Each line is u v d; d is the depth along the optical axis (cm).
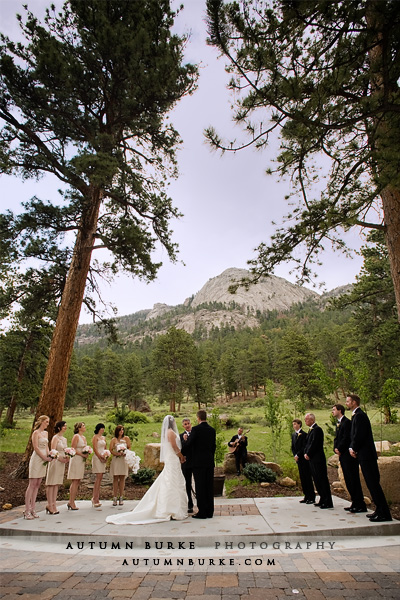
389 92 497
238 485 920
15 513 661
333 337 7119
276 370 8156
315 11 433
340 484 845
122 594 315
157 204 1204
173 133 1242
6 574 369
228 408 6228
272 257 673
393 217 659
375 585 320
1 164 984
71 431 2605
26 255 1117
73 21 977
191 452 618
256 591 316
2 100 933
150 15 962
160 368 6262
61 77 901
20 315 1339
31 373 2816
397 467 681
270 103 519
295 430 757
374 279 2355
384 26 444
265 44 473
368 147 584
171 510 584
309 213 596
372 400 1773
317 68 492
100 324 1340
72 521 581
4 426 2589
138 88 1010
